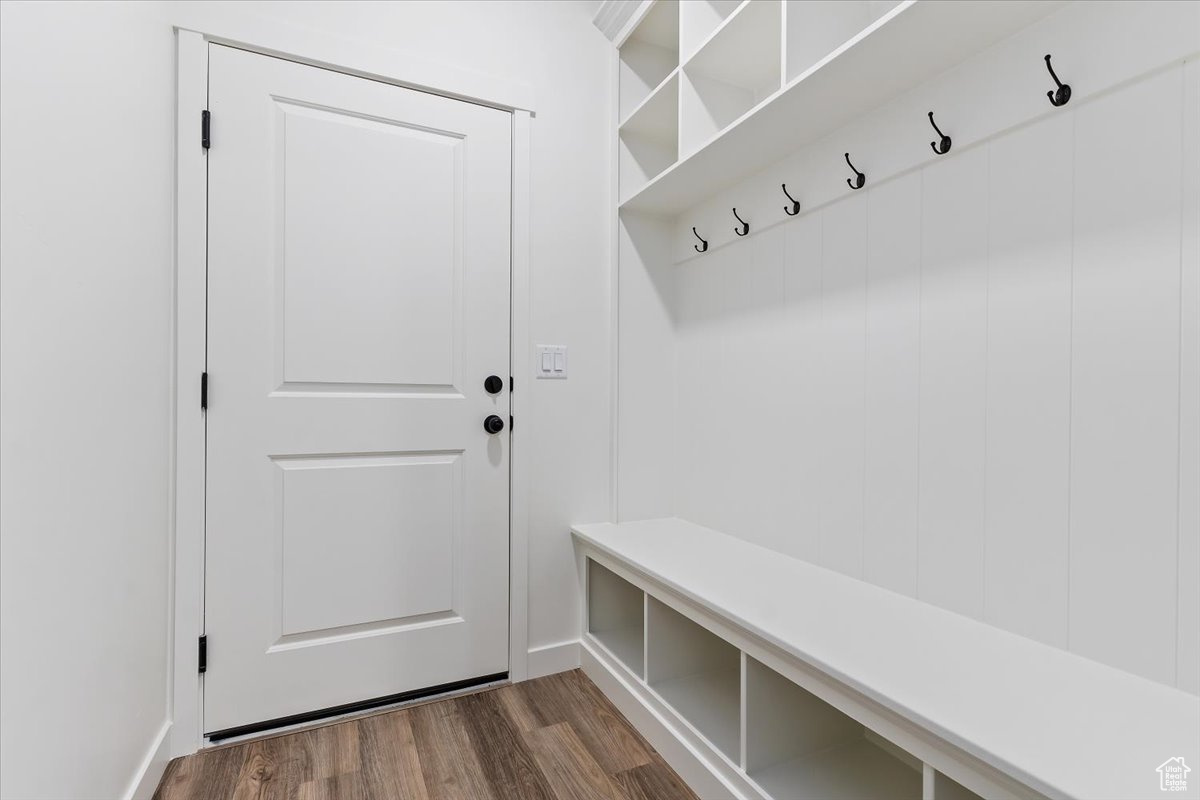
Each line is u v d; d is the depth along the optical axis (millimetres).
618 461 2043
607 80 2072
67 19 916
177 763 1413
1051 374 1023
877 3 1416
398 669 1723
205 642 1479
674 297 2160
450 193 1793
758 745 1220
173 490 1446
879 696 861
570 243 1991
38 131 827
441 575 1780
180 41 1448
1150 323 895
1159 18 872
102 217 1047
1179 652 862
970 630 1100
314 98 1607
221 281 1500
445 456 1793
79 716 951
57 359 881
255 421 1540
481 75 1823
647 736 1537
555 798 1308
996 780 728
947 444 1201
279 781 1352
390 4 1703
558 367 1967
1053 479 1020
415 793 1317
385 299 1702
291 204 1584
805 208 1550
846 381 1442
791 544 1615
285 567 1577
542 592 1942
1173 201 869
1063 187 1004
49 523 855
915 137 1255
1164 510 879
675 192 1889
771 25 1449
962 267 1172
